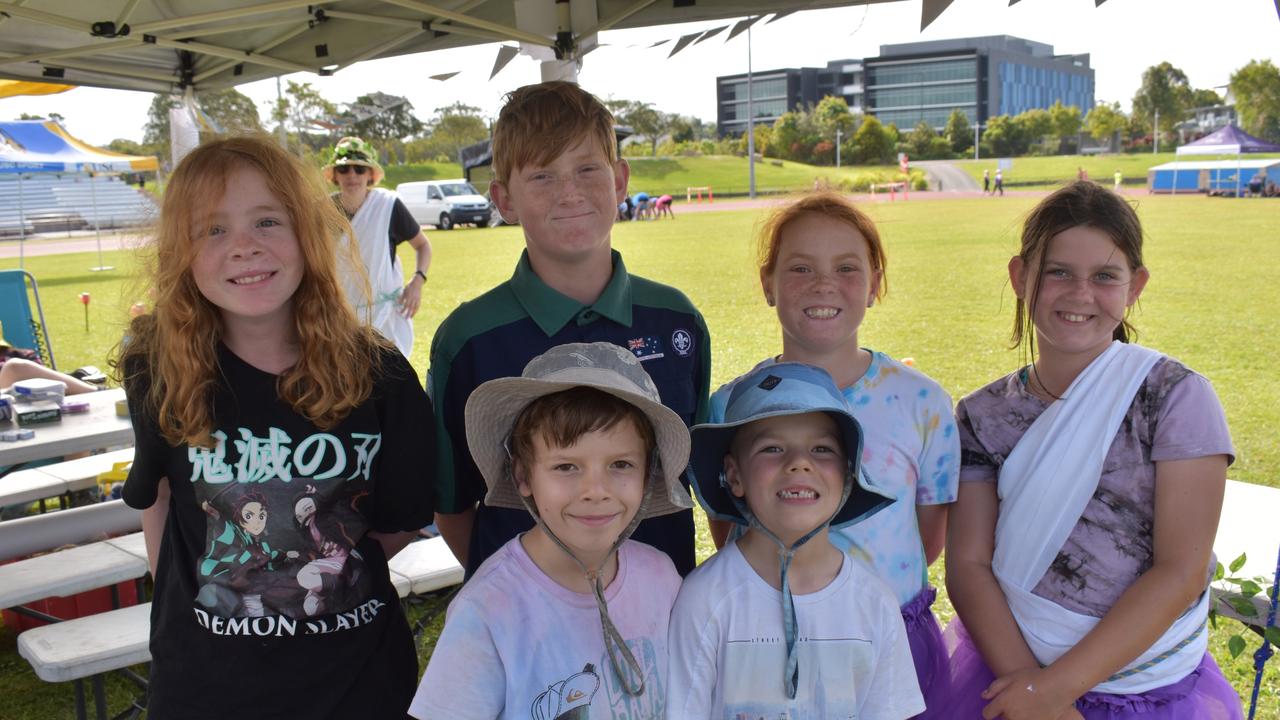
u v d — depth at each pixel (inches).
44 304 591.5
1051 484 76.4
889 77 4845.0
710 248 834.2
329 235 74.7
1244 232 820.0
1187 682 75.7
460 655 64.8
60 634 112.7
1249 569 105.8
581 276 84.8
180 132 203.5
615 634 64.6
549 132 79.4
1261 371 319.3
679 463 68.2
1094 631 73.2
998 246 775.7
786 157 3454.7
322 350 72.1
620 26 155.4
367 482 74.5
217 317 72.4
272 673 70.7
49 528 151.9
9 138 641.0
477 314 85.0
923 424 81.7
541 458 65.4
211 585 70.9
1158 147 3602.4
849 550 78.4
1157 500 73.5
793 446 69.4
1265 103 2596.0
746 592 69.6
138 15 150.3
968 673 83.7
